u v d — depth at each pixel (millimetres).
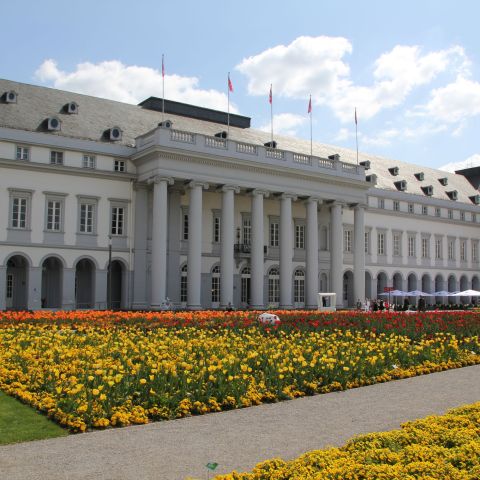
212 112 67375
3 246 47719
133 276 53375
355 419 14320
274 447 11812
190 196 52500
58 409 13430
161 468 10422
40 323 28812
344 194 63750
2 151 48031
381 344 23172
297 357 19391
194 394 15320
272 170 57156
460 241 89062
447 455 8930
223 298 53469
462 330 29234
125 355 18547
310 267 60312
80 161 51594
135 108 61625
